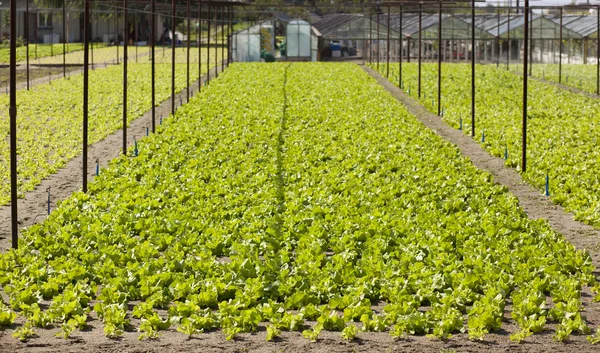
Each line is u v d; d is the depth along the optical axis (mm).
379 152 34281
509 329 15531
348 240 21141
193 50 107750
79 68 82500
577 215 25078
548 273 18516
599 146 36875
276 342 14766
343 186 27766
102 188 28328
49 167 32750
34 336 15000
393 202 25531
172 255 19719
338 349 14391
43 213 26094
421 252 20000
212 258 19406
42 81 68875
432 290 17312
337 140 38031
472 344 14664
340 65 84375
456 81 67812
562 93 60750
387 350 14336
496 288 17312
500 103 54438
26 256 19641
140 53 101500
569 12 106625
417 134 40125
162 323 15516
